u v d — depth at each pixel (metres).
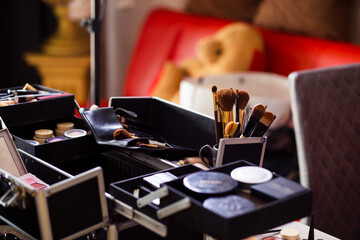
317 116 1.88
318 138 1.89
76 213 1.20
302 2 3.40
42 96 1.68
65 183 1.17
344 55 3.05
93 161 1.66
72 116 1.72
